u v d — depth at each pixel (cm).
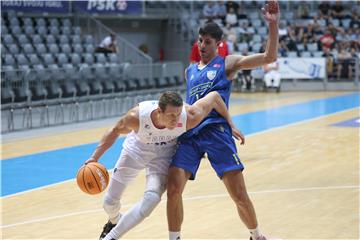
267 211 856
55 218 842
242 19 3070
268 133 1650
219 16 3041
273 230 761
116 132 636
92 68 2042
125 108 2131
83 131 1731
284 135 1612
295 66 2872
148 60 2516
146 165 654
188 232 756
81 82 1959
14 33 2241
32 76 1805
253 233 669
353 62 2917
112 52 2448
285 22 3088
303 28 3048
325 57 2894
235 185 654
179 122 615
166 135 628
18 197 981
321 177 1088
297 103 2398
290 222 798
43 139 1594
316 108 2228
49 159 1324
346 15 3200
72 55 2248
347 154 1324
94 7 2659
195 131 651
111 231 628
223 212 852
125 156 657
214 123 654
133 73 2184
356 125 1784
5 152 1413
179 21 3016
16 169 1220
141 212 620
